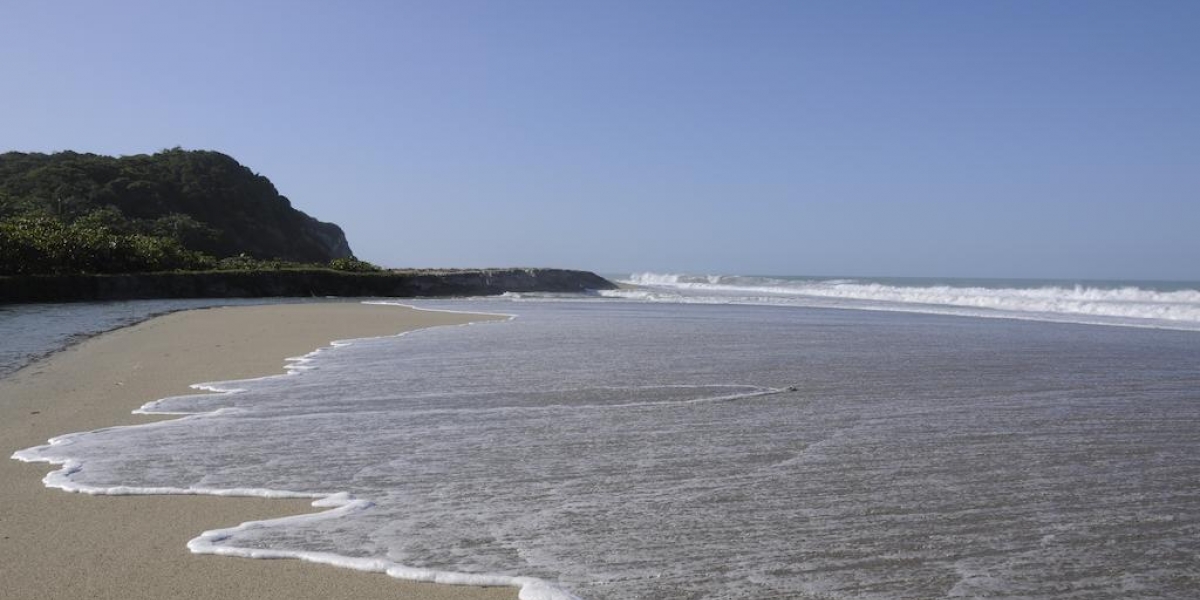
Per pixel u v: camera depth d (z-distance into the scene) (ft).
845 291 154.20
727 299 130.31
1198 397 30.78
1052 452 21.90
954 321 74.38
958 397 30.53
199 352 44.57
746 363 40.32
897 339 54.08
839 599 12.44
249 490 17.95
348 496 17.61
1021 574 13.50
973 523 16.03
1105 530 15.66
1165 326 68.23
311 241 288.10
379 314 80.48
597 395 30.73
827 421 25.96
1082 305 93.40
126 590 12.37
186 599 12.07
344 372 36.78
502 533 15.29
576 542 14.83
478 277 178.60
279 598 12.17
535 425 25.22
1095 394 31.40
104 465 20.04
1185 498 17.74
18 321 67.92
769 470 19.97
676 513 16.57
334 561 13.73
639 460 20.93
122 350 45.24
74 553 13.94
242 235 246.27
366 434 23.86
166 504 16.90
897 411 27.66
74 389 31.55
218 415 26.73
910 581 13.16
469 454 21.48
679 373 36.58
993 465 20.49
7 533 14.92
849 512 16.67
